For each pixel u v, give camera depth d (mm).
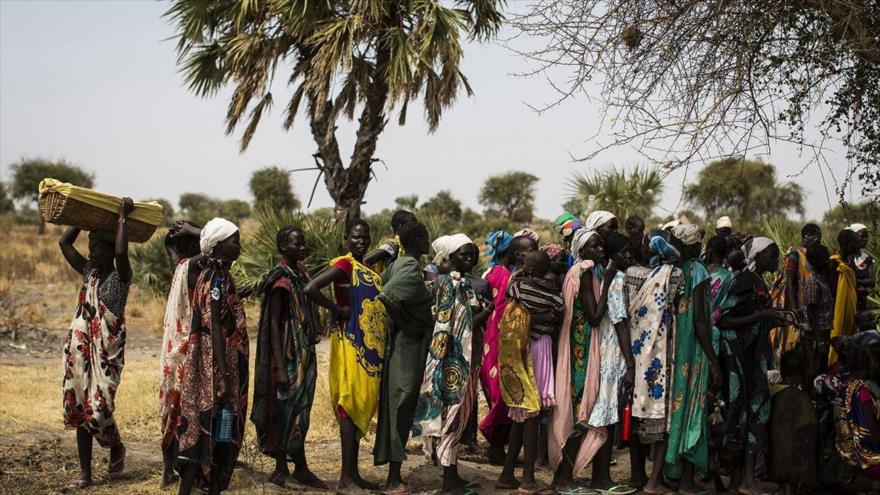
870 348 6242
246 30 14961
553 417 6223
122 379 10836
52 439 7719
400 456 6023
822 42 5988
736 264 6875
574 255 6500
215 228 5594
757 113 5965
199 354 5516
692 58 6098
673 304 6043
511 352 6148
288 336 6246
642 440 6078
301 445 6383
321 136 14586
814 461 6039
